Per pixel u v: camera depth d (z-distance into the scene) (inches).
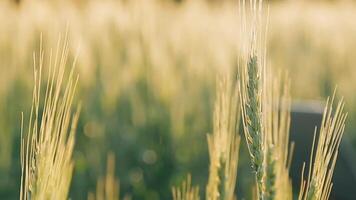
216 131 88.1
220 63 402.6
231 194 88.5
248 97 68.5
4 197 325.7
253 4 68.1
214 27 451.8
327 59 492.4
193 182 342.0
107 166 339.9
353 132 409.1
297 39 514.0
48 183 71.8
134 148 364.5
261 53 68.8
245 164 334.3
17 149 345.1
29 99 371.9
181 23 444.1
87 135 363.9
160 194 346.6
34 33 381.7
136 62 414.3
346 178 188.7
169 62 418.9
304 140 172.4
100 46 411.5
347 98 443.8
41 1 403.2
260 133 68.6
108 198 129.0
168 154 370.9
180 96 402.0
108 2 434.9
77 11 422.6
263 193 71.1
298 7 581.9
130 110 391.9
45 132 71.5
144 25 426.9
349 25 530.3
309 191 72.9
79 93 379.9
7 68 385.7
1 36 393.1
